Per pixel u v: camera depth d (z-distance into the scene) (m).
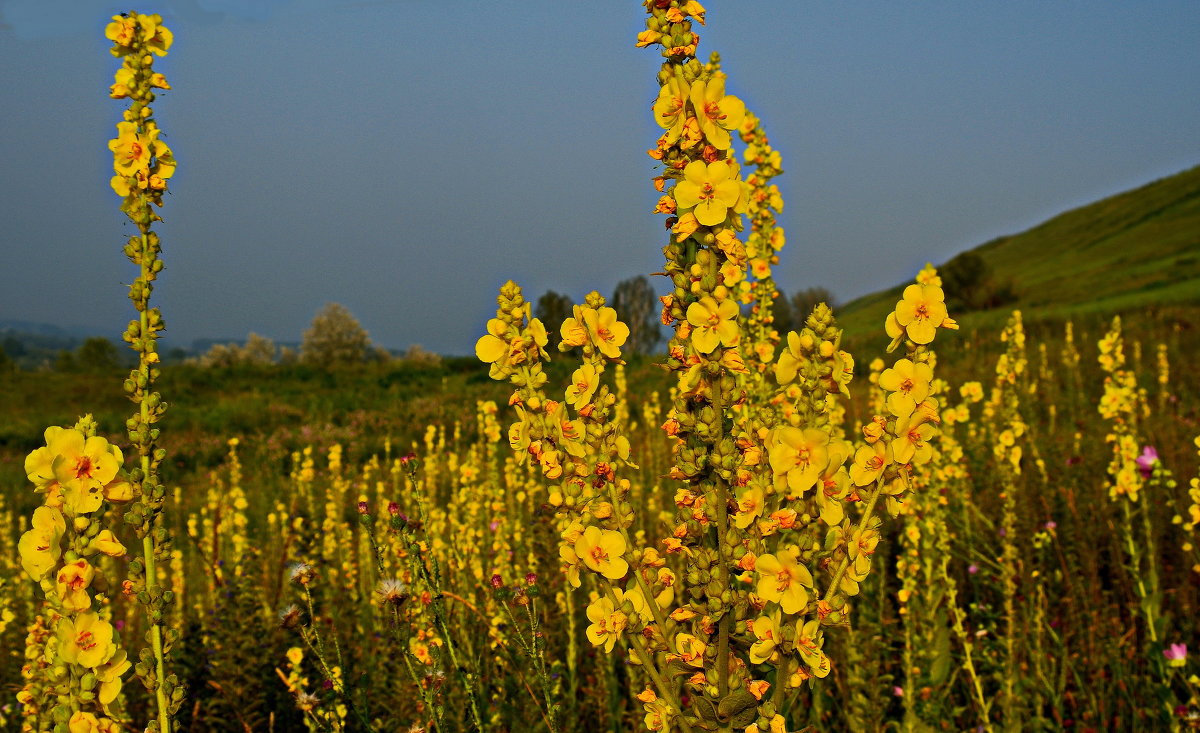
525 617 3.60
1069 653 4.05
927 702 3.43
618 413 4.14
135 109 1.61
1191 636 3.90
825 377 1.44
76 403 24.59
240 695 3.83
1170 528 5.24
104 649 1.40
